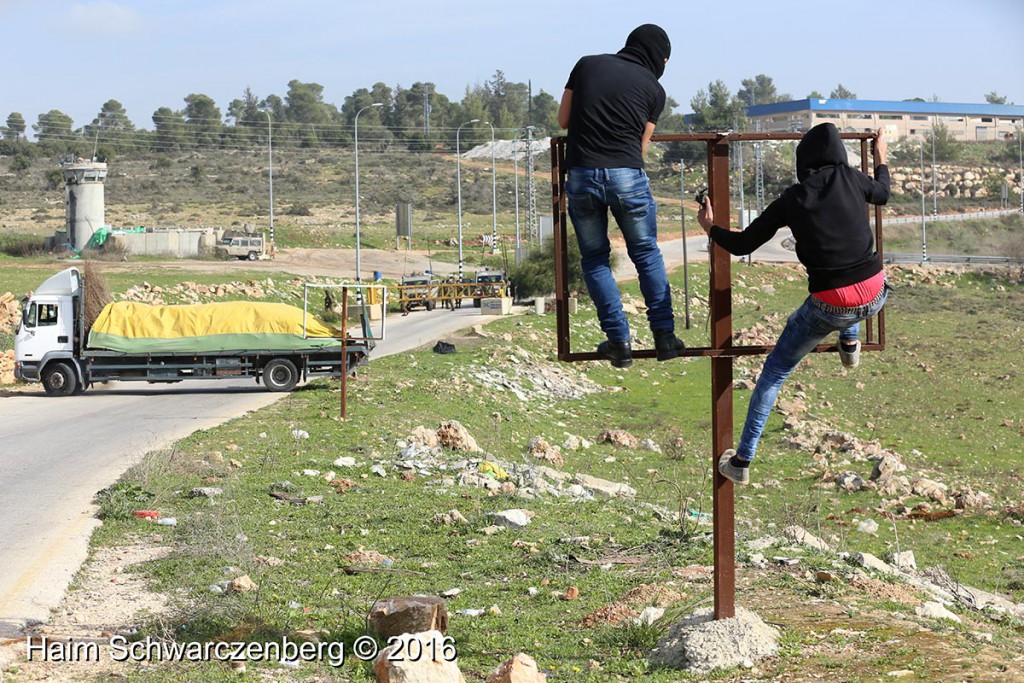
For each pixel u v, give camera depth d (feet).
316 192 530.27
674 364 163.73
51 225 387.55
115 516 50.62
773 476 91.45
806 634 31.73
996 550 67.97
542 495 63.21
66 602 37.40
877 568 46.26
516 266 239.30
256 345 106.22
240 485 59.82
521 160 634.43
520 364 145.38
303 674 29.76
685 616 34.40
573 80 23.54
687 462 94.48
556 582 42.65
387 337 168.14
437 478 65.77
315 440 77.25
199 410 93.71
